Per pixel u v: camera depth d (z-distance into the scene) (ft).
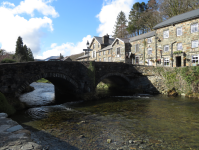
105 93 66.28
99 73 58.18
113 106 40.11
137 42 93.91
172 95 56.08
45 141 18.95
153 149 17.04
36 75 43.16
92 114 32.12
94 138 19.88
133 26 146.41
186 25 69.21
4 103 30.68
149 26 132.05
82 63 53.06
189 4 93.81
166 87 60.54
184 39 70.08
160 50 80.02
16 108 36.14
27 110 36.29
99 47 123.75
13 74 38.65
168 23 75.77
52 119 28.60
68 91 61.00
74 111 34.96
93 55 133.18
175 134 21.30
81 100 49.88
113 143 18.43
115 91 72.95
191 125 24.97
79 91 52.90
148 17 130.52
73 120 27.84
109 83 87.66
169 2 101.71
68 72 50.47
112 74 61.72
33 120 27.96
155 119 28.22
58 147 17.35
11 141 11.75
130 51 99.09
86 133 21.59
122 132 22.02
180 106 38.96
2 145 11.01
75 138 19.86
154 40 83.66
